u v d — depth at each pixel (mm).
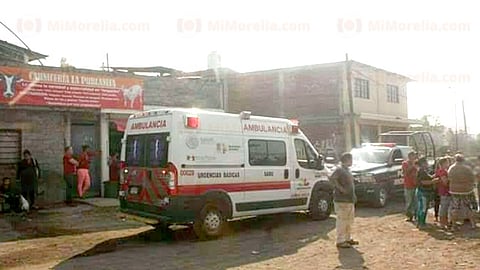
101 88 18266
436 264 8664
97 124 18500
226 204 11617
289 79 30938
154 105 20859
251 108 32094
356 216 14641
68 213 14742
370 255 9438
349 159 10445
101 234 11938
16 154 16359
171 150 10719
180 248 10273
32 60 21641
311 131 29938
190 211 10844
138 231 12336
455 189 12219
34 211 14977
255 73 31781
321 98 29766
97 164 18375
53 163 17141
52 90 16969
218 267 8594
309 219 14141
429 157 23203
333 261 8953
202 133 11250
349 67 28312
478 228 12344
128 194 11578
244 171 12016
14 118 16297
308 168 13734
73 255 9719
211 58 29391
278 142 12992
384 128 32969
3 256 9656
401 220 13805
